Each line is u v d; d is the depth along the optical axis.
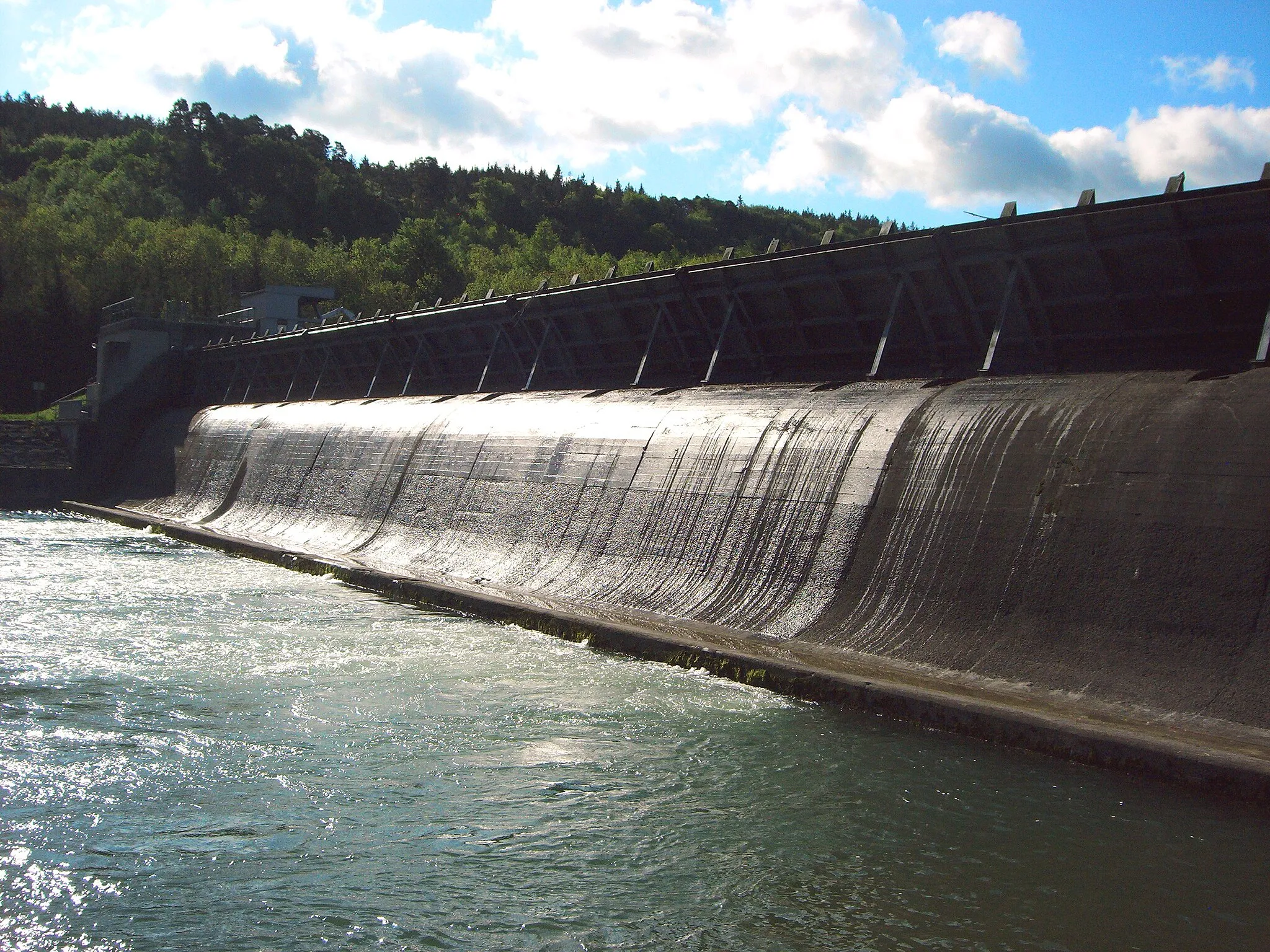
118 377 59.47
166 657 17.44
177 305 67.88
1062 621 14.20
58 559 30.61
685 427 23.09
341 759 12.38
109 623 20.39
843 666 15.26
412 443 33.34
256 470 43.12
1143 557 13.75
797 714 14.07
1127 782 11.43
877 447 18.47
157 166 193.00
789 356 26.98
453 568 26.44
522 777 11.80
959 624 15.36
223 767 12.09
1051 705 13.24
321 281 117.50
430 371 42.72
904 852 9.88
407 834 10.29
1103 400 15.87
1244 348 18.41
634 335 31.42
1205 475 13.66
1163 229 18.25
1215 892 9.05
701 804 11.01
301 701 14.79
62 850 9.85
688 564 20.53
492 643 18.62
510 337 36.78
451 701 14.75
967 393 18.48
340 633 19.56
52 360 94.12
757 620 18.11
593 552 22.92
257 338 57.31
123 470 57.56
